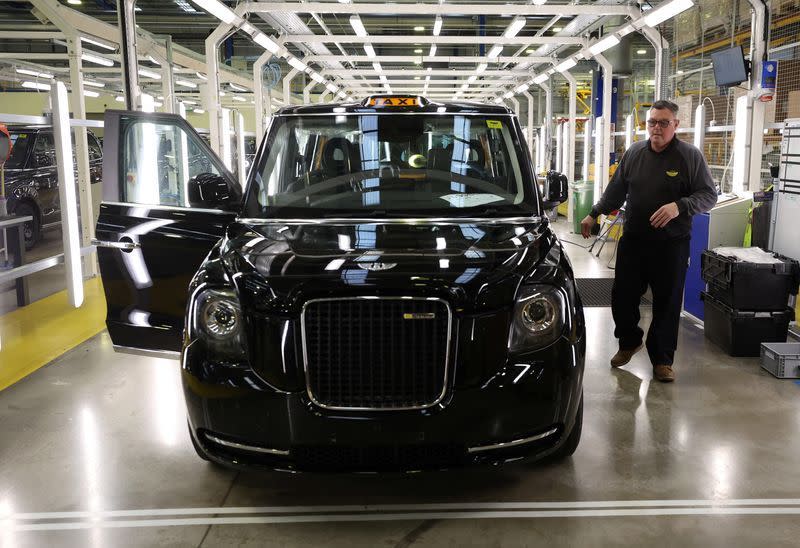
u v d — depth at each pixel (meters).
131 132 4.11
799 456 3.52
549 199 3.79
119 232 3.99
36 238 11.38
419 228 3.27
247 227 3.40
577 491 3.17
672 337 4.68
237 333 2.83
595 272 9.11
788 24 8.13
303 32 11.78
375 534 2.83
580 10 8.85
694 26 10.17
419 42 11.64
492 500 3.10
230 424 2.80
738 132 6.77
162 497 3.16
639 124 13.66
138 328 4.03
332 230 3.27
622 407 4.22
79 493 3.20
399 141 3.70
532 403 2.76
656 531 2.82
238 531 2.87
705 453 3.56
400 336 2.71
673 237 4.55
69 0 15.98
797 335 5.43
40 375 4.96
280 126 3.81
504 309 2.76
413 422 2.69
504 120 3.79
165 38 10.62
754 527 2.85
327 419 2.70
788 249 5.44
